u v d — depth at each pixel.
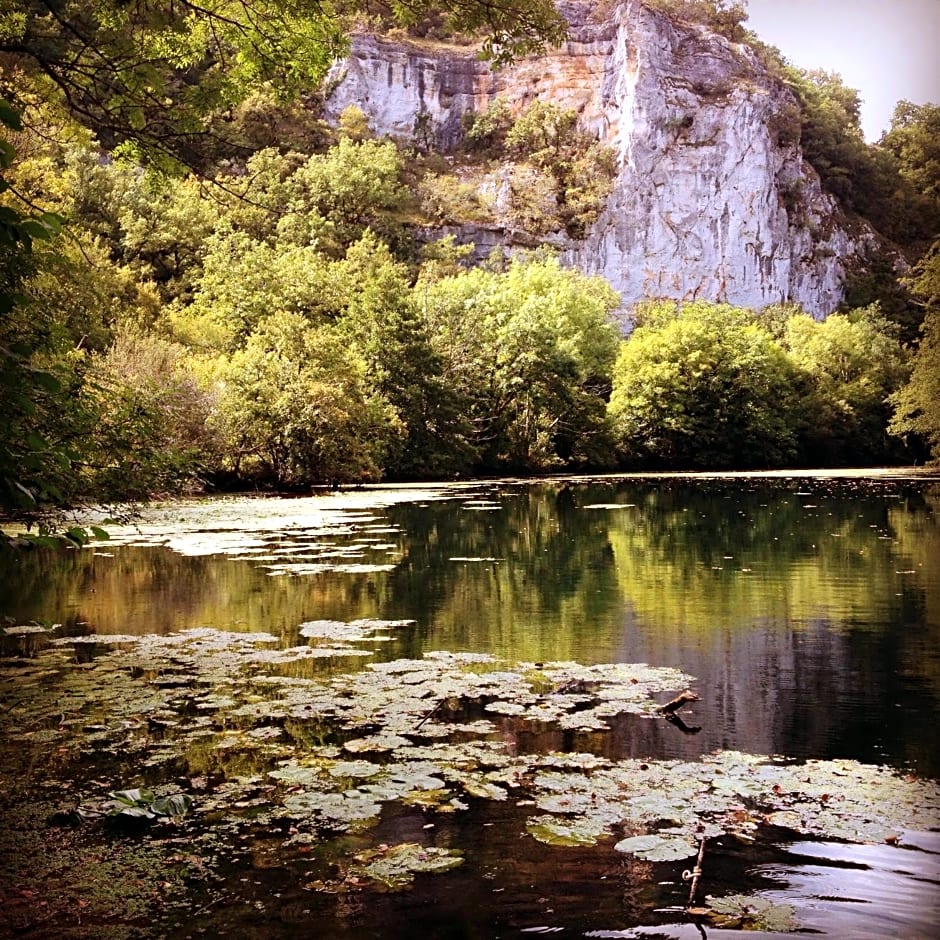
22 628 9.24
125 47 8.21
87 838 4.28
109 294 33.09
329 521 20.34
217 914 3.58
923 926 3.42
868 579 12.42
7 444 4.40
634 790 4.83
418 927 3.47
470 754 5.39
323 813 4.54
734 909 3.57
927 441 40.91
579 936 3.40
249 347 31.38
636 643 8.59
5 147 3.72
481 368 46.22
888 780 5.00
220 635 8.88
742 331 55.62
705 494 29.77
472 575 12.86
